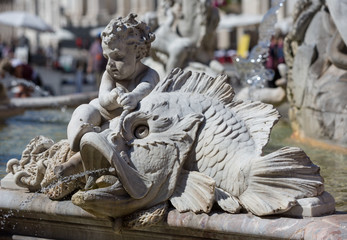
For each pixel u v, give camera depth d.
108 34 4.07
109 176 3.74
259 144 3.77
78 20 48.28
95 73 19.08
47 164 4.07
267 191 3.54
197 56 10.62
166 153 3.73
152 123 3.82
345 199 4.64
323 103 7.13
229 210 3.57
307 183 3.54
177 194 3.71
